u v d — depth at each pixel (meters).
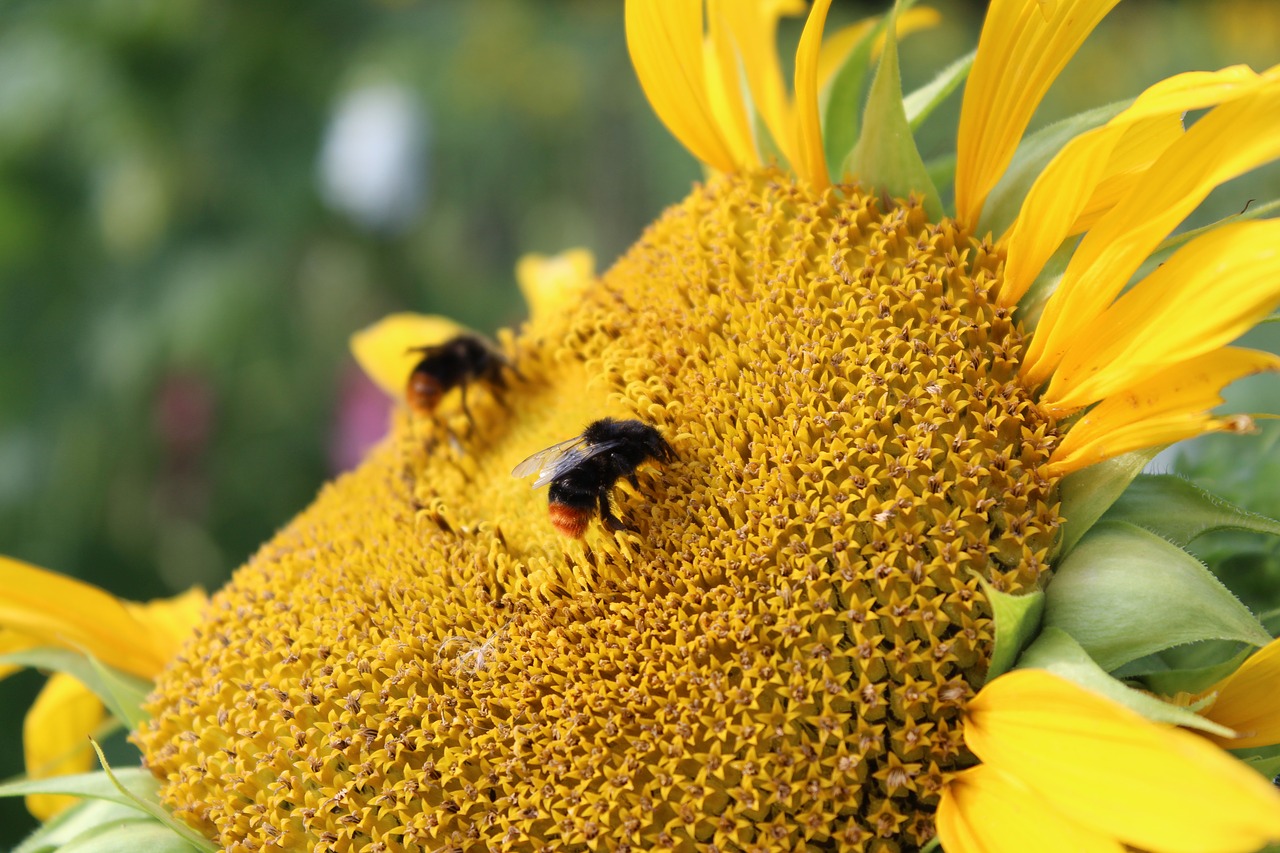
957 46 0.73
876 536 0.23
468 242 0.82
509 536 0.26
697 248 0.26
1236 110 0.22
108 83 0.59
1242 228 0.22
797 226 0.25
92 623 0.29
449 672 0.24
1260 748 0.23
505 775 0.24
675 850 0.23
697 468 0.24
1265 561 0.26
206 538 0.62
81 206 0.61
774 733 0.23
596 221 0.90
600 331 0.27
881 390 0.24
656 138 0.91
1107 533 0.23
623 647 0.24
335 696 0.25
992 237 0.25
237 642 0.26
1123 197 0.24
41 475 0.60
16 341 0.60
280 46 0.62
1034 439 0.23
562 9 0.83
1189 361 0.22
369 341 0.36
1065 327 0.23
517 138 0.86
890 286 0.24
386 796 0.24
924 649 0.23
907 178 0.25
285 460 0.63
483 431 0.28
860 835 0.23
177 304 0.60
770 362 0.25
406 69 0.75
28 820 0.52
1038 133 0.25
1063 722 0.21
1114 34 0.69
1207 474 0.28
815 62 0.25
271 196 0.62
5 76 0.59
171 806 0.26
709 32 0.29
